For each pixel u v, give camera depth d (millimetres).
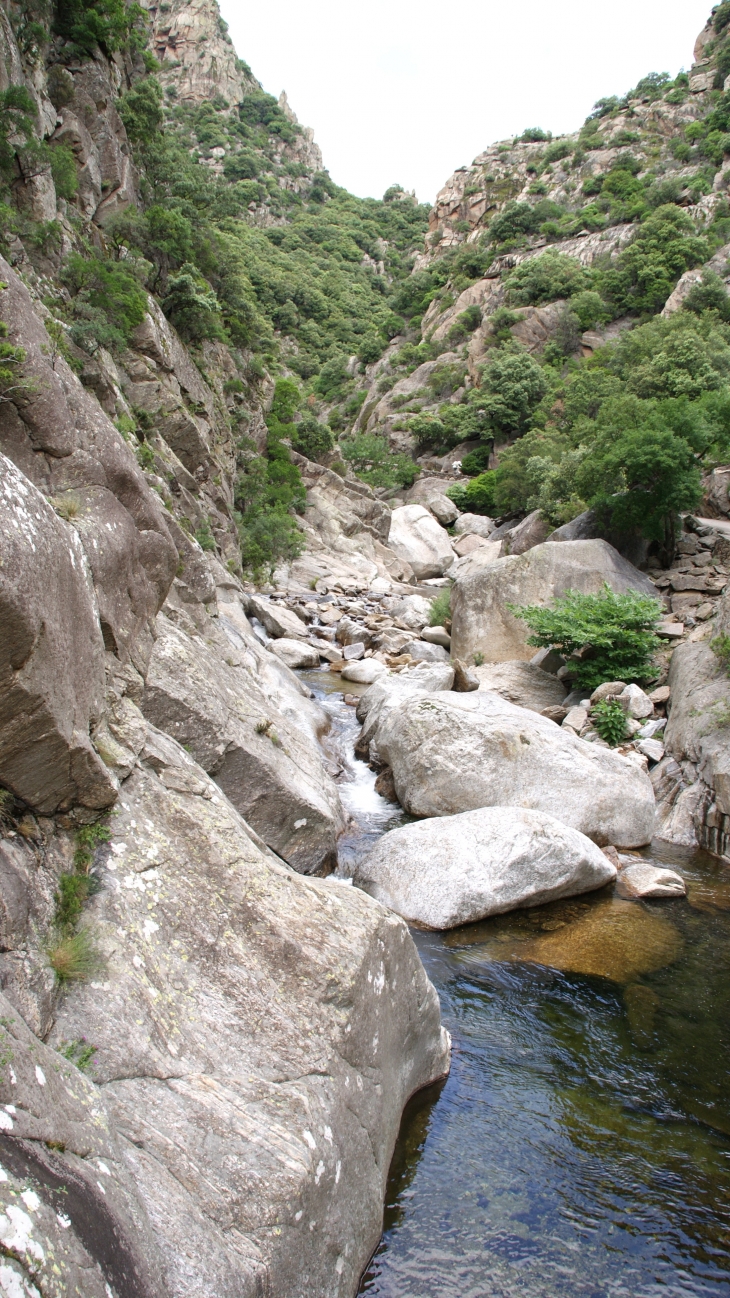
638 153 90438
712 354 37375
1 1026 3156
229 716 9141
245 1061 4512
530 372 64562
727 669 14109
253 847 5883
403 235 138000
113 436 7430
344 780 13172
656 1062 6777
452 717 12070
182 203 37188
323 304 104375
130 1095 3902
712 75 94688
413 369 82812
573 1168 5582
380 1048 5391
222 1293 3271
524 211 86875
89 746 4820
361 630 26406
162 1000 4520
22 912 4102
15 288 6605
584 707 15969
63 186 24031
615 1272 4789
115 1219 3025
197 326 35469
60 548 4734
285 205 132875
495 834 9633
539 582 21141
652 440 23000
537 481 44969
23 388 6348
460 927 8938
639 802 11828
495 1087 6395
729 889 10367
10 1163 2648
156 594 7508
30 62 24734
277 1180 3887
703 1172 5594
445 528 55438
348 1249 4426
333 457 57781
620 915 9461
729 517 29031
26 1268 2400
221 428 38438
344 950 5277
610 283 70562
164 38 147875
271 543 38688
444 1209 5164
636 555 24766
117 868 5027
